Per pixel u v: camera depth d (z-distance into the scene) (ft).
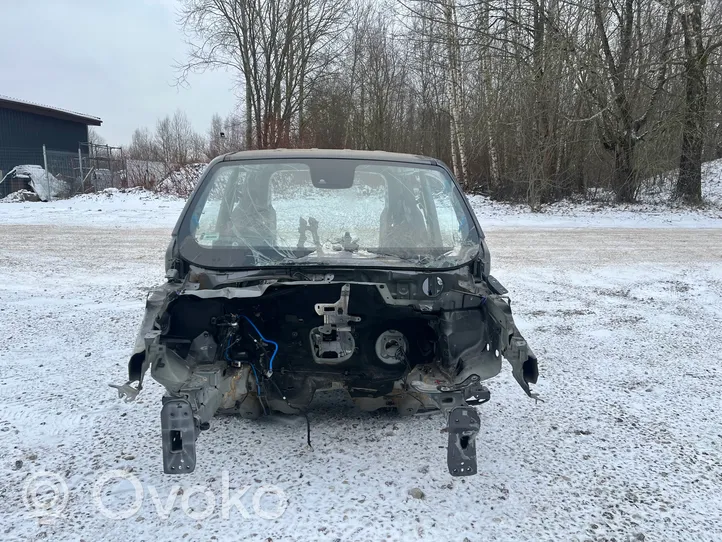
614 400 13.70
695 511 9.23
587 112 69.00
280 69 91.81
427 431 11.48
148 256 33.24
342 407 12.53
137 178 81.46
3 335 17.84
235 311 10.41
